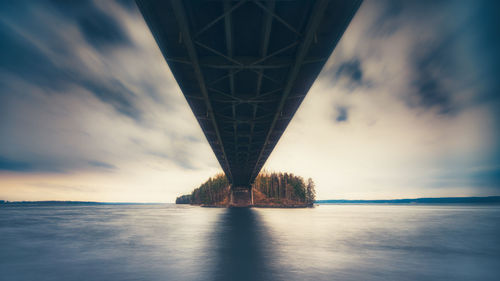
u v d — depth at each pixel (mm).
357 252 13445
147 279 8992
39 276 9586
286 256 12422
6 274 9891
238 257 12195
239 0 12438
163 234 21188
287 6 13062
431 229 25250
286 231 23000
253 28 14836
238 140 40625
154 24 12938
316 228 25719
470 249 14625
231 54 16109
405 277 9273
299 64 16234
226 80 20609
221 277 9172
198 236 19781
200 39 15234
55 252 13992
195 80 19531
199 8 13258
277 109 24516
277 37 15641
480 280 9109
